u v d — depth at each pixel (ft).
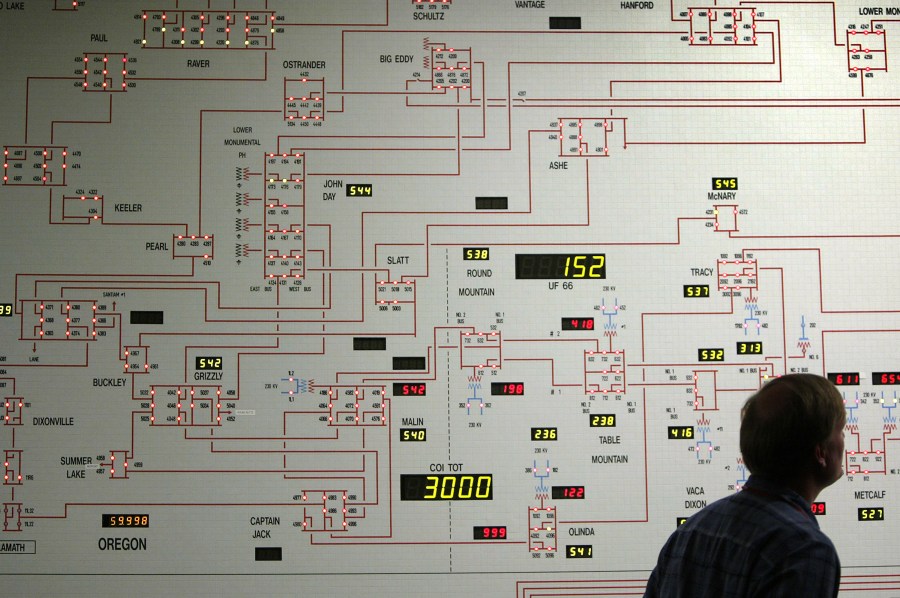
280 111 11.33
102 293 11.03
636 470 11.05
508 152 11.36
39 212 11.10
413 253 11.22
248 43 11.39
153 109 11.27
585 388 11.12
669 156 11.41
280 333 11.07
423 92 11.41
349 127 11.34
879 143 11.50
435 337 11.12
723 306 11.26
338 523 10.87
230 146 11.27
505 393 11.09
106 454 10.84
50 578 10.66
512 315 11.18
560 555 10.91
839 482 11.06
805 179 11.42
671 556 6.15
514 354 11.13
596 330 11.19
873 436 11.13
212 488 10.84
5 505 10.73
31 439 10.82
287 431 10.95
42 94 11.22
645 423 11.10
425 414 11.03
